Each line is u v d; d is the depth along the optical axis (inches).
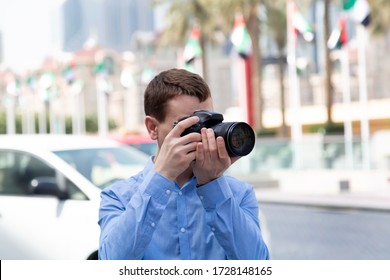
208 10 1529.3
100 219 96.6
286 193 803.4
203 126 86.9
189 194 93.2
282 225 543.2
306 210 657.6
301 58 1430.9
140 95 3440.0
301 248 428.5
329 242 450.9
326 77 1401.3
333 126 1368.1
